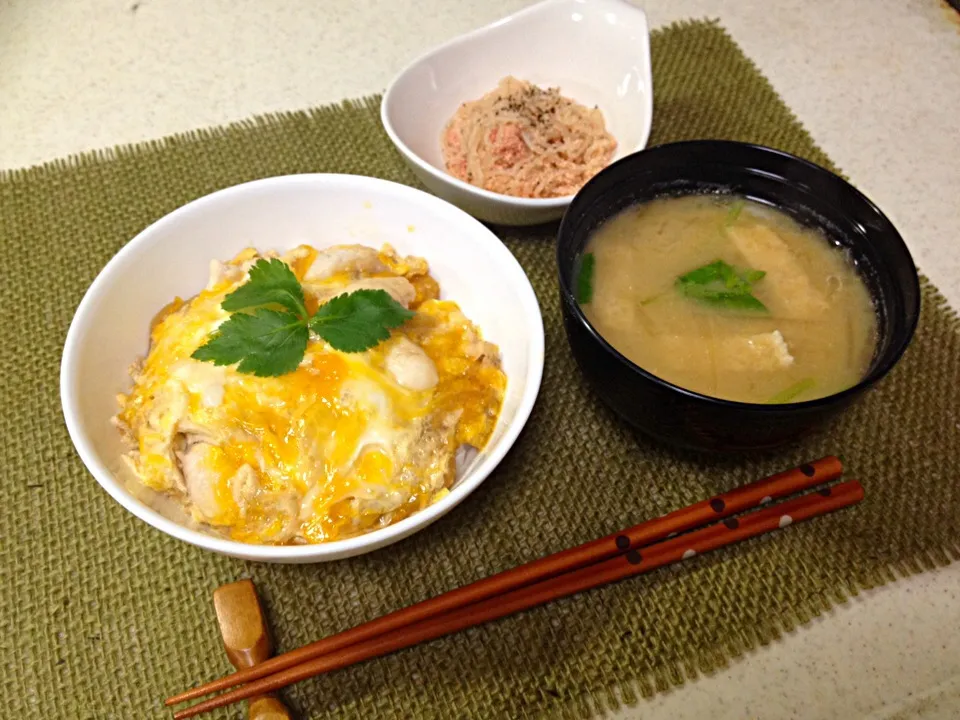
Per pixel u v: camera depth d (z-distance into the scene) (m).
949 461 0.30
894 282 0.27
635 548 0.27
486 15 0.47
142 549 0.27
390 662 0.26
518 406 0.27
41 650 0.26
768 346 0.27
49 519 0.28
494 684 0.25
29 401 0.31
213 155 0.38
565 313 0.27
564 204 0.32
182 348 0.27
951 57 0.45
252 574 0.27
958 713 0.25
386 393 0.26
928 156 0.40
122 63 0.43
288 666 0.25
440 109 0.38
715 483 0.29
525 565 0.26
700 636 0.26
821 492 0.28
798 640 0.26
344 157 0.38
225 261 0.31
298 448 0.25
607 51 0.38
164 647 0.26
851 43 0.45
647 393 0.24
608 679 0.25
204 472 0.25
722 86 0.42
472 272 0.30
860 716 0.25
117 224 0.36
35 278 0.34
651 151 0.29
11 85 0.42
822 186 0.29
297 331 0.26
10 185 0.37
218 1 0.47
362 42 0.45
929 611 0.27
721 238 0.30
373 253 0.30
